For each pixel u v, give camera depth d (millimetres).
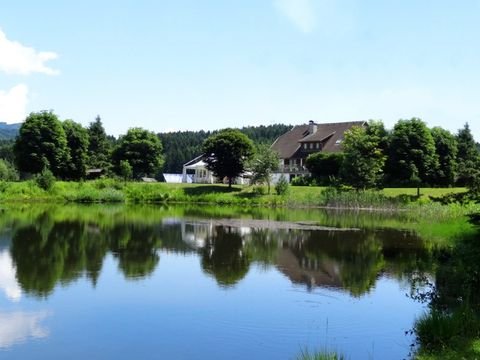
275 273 21531
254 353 12406
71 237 30922
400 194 67500
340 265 23562
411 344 12875
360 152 69125
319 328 14320
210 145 76312
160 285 18938
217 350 12578
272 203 67812
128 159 87500
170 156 151000
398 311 16016
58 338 13211
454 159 82188
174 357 12102
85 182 75438
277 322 14758
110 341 13070
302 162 98500
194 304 16484
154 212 52688
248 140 76625
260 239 32094
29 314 15109
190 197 70938
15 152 76688
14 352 12250
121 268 21828
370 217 50844
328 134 98188
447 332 12203
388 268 22906
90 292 17688
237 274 21203
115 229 35656
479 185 23562
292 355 12273
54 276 19938
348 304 16797
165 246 28266
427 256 26203
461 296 15445
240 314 15500
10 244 27547
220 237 32688
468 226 32719
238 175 77875
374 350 12586
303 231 37031
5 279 19219
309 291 18469
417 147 76062
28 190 63688
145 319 14859
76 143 84000
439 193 67812
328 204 64938
